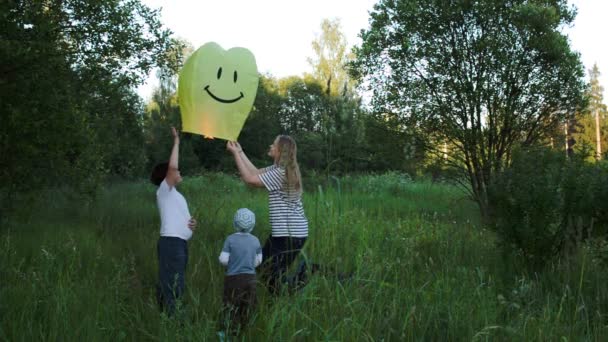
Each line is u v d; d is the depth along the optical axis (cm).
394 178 2133
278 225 541
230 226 933
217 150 3784
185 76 535
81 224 994
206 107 534
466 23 1196
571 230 620
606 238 638
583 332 445
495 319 459
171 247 509
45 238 761
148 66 1027
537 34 1159
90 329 398
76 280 512
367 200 1508
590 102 1216
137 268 649
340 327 405
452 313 452
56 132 780
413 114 1235
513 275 628
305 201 1198
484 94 1183
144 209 1258
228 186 2136
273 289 513
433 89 1240
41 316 427
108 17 842
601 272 595
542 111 1206
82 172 915
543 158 692
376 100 1278
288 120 4588
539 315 472
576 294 549
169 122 3519
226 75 544
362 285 503
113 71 959
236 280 460
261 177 540
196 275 580
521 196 650
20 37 701
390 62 1265
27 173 827
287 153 546
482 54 1185
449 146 1268
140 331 431
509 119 1182
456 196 1694
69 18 813
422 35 1234
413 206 1430
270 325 404
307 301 454
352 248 650
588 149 695
